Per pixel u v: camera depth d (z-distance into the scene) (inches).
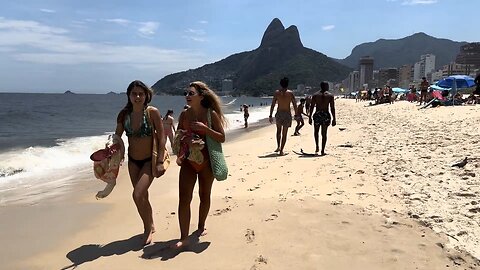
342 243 180.7
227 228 205.3
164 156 195.3
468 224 196.4
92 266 170.6
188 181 185.8
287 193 270.4
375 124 800.9
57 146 695.7
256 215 222.5
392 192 257.8
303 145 527.5
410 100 1684.3
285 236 190.5
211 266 164.1
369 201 241.1
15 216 258.1
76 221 242.4
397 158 361.4
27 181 400.2
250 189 291.7
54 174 441.1
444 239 182.7
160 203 267.6
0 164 486.3
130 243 195.5
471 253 168.6
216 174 187.2
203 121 188.9
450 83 1277.1
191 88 188.7
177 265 166.4
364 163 354.6
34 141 850.8
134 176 196.7
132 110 195.6
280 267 161.0
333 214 217.6
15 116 1905.8
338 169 336.5
